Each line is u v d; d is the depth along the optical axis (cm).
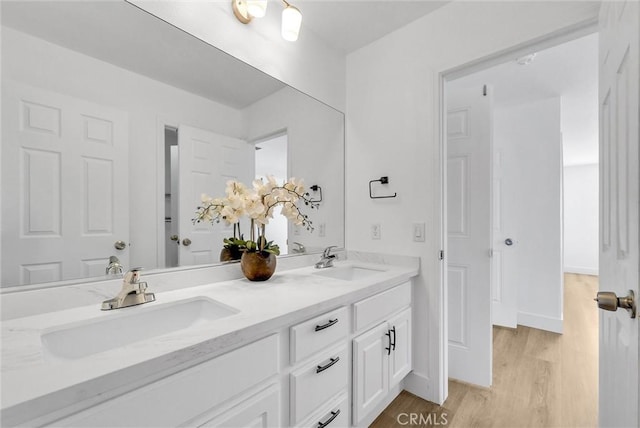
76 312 89
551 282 272
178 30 123
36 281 89
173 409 66
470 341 185
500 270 285
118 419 58
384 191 187
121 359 60
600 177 98
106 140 104
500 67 214
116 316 89
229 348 77
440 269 163
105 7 104
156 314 98
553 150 268
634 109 61
